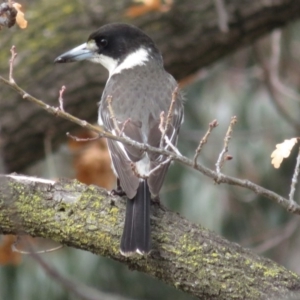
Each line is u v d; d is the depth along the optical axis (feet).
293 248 50.67
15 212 24.70
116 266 48.96
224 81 50.55
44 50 37.99
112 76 31.94
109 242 24.44
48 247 47.32
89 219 24.57
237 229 49.49
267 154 49.21
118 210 24.66
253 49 44.01
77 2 38.65
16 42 38.19
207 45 38.52
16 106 37.78
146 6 36.45
